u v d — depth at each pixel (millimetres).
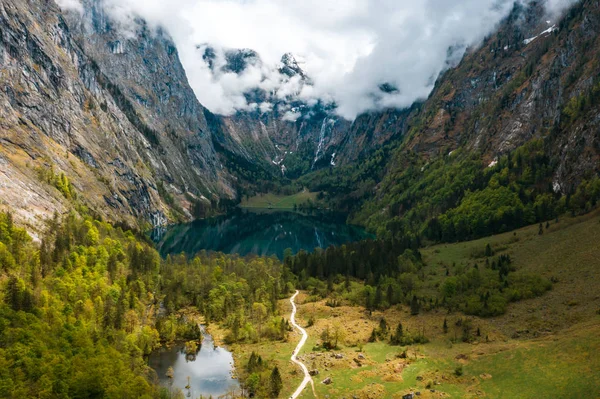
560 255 144875
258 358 98625
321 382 86438
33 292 105938
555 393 69312
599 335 82375
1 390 73625
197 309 144625
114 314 111562
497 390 74500
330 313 134125
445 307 129125
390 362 92250
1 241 121188
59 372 80750
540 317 106062
